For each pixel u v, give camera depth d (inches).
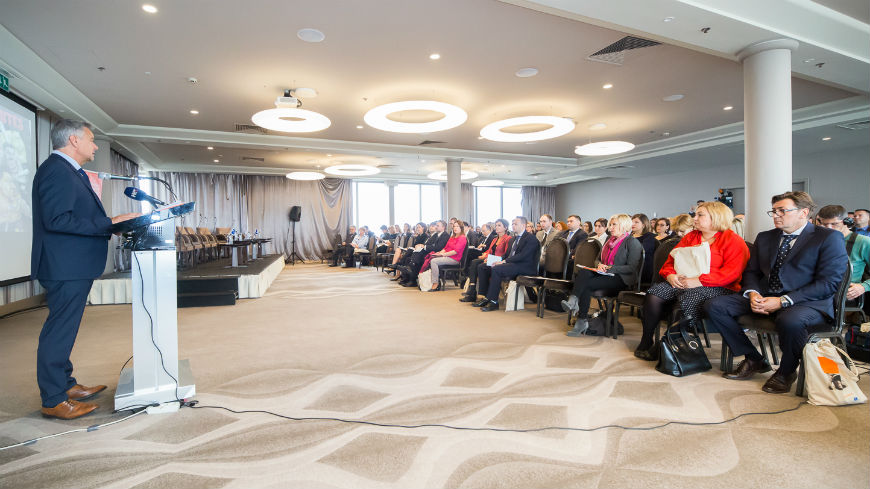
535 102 259.3
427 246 285.7
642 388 92.1
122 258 344.5
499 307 200.4
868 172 354.9
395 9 149.1
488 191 660.7
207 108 260.8
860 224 148.5
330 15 152.7
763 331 93.0
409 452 65.1
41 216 73.9
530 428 73.0
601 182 603.2
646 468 59.9
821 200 382.6
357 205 587.2
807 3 148.1
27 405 85.7
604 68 204.7
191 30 161.8
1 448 67.2
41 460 63.7
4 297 195.6
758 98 152.6
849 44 161.6
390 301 221.6
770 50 150.6
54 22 153.9
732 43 152.9
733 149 362.9
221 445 67.8
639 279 133.3
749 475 57.9
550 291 190.2
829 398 81.3
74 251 76.4
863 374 99.0
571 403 84.1
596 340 135.0
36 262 75.4
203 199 498.3
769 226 149.5
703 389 91.4
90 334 150.4
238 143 333.4
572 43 177.5
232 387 94.4
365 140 366.9
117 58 185.6
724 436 69.6
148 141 316.8
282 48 179.2
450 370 105.3
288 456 64.2
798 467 59.8
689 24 139.9
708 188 471.8
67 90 215.8
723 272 105.0
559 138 362.6
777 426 73.0
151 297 81.9
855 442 66.9
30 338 147.9
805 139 326.6
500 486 55.8
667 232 222.7
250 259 386.9
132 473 59.9
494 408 81.9
